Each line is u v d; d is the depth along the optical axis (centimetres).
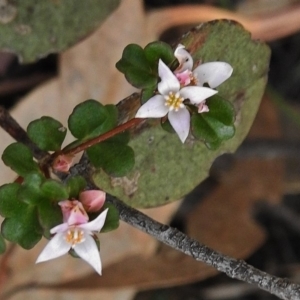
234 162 42
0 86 39
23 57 33
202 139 27
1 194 26
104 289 37
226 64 27
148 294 42
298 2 39
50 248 26
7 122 30
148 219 27
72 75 37
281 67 44
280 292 26
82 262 38
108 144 28
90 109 28
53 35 33
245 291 42
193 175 30
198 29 28
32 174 26
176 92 26
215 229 41
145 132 29
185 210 42
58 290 37
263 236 40
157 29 37
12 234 26
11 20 32
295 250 43
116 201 28
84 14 33
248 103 31
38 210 26
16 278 37
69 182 26
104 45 37
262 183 42
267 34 39
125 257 38
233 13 38
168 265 38
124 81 37
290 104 43
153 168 30
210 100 27
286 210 43
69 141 36
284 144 42
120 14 36
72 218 26
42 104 37
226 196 42
